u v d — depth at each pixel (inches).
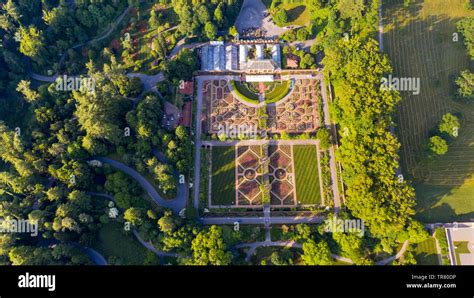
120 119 6742.1
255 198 6338.6
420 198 6190.9
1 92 7190.0
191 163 6535.4
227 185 6446.9
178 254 5792.3
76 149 6220.5
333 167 6496.1
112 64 6717.5
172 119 6884.8
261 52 7357.3
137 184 6235.2
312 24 7628.0
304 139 6727.4
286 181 6456.7
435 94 6943.9
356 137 6102.4
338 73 6742.1
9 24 7322.8
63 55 7573.8
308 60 7190.0
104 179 6378.0
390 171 5762.8
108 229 5959.6
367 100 6215.6
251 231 5964.6
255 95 7155.5
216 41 7564.0
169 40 7672.2
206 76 7332.7
